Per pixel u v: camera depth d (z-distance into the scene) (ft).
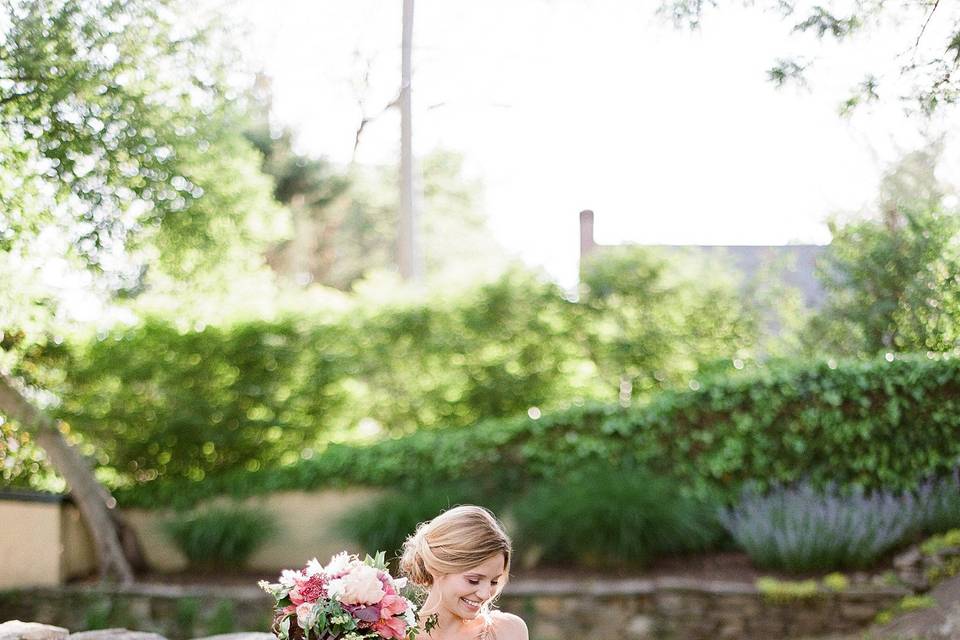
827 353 35.12
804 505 29.32
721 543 30.96
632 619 27.43
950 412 30.25
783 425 31.32
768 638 26.73
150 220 30.40
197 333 36.35
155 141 29.91
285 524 34.40
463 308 37.93
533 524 30.40
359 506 33.19
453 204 84.89
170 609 29.91
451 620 10.78
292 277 78.69
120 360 35.60
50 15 28.09
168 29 29.96
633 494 29.81
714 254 38.78
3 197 28.45
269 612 29.55
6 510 31.24
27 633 15.55
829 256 34.35
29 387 34.04
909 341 32.78
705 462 31.76
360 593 9.86
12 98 28.12
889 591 26.45
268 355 36.73
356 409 38.04
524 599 27.81
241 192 33.27
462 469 33.32
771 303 37.78
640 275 37.60
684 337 37.68
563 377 37.81
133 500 35.24
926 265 31.76
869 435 30.55
